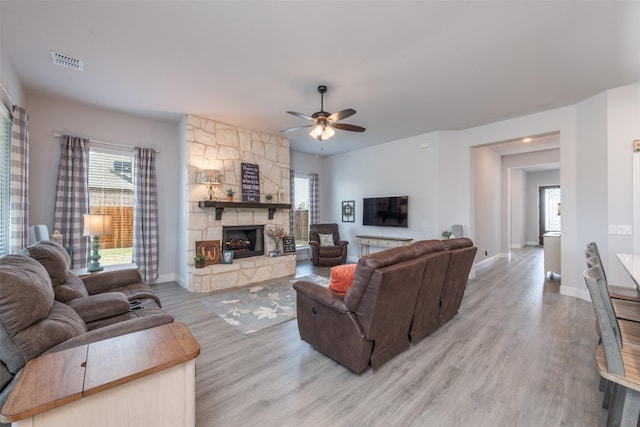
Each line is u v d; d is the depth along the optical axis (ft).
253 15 7.10
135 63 9.41
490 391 6.50
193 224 14.82
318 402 6.15
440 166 17.47
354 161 22.99
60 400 3.18
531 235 34.01
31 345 4.16
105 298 7.01
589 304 12.28
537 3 6.67
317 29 7.66
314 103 12.92
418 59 9.17
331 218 25.05
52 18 7.17
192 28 7.62
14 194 9.16
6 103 8.86
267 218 17.97
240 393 6.46
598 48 8.55
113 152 14.16
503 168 25.43
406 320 8.02
